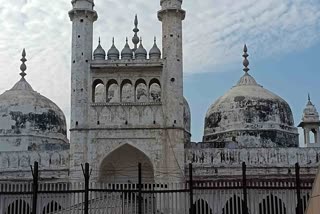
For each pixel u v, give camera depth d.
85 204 21.06
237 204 23.23
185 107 43.06
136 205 22.39
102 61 36.50
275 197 23.89
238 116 42.16
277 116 42.31
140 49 37.47
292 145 42.62
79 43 36.78
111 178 36.53
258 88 44.34
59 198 22.88
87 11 37.00
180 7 37.47
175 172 34.84
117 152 36.03
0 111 42.75
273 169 35.53
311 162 35.59
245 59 46.94
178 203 24.72
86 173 21.36
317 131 43.34
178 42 37.00
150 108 36.16
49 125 43.47
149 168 36.62
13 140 41.88
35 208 20.75
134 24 42.38
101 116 36.12
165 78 36.41
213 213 22.67
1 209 22.42
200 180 35.22
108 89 40.03
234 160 35.91
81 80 36.34
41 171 36.41
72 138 35.72
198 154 36.12
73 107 36.16
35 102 43.62
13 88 45.25
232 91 44.47
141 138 35.69
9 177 36.56
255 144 41.16
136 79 36.94
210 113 44.19
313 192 16.48
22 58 47.03
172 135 35.44
